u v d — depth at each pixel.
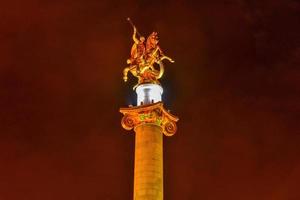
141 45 38.97
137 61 38.47
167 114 35.69
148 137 34.41
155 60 38.31
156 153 34.09
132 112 35.25
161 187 33.44
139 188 33.12
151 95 37.22
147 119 34.72
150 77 37.69
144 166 33.59
